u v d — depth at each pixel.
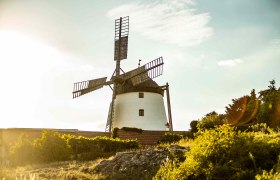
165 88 48.75
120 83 48.56
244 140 11.78
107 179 17.28
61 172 18.67
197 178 11.40
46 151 26.98
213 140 11.82
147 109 47.25
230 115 29.73
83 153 28.20
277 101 25.80
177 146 19.34
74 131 37.91
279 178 9.05
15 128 36.91
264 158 11.14
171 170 12.26
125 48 50.00
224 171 10.90
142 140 36.75
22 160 26.28
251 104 28.86
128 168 18.09
